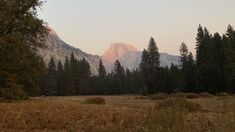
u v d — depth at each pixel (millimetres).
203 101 43875
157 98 62094
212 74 89250
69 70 139750
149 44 128875
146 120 8938
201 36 97312
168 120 8164
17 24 39062
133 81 150875
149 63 127938
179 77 100312
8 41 37250
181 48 110250
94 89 149250
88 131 13828
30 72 39938
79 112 20922
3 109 21156
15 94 37656
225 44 86312
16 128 17531
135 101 53219
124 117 18844
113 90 150500
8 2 37781
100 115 20141
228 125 7867
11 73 38375
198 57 95938
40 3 40469
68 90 136375
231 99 9047
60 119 19000
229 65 81938
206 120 9133
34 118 19125
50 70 144000
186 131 7926
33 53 40500
